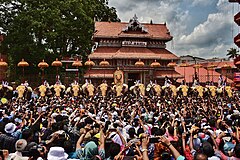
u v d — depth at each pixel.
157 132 11.40
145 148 7.88
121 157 8.65
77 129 12.52
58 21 63.41
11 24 65.06
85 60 71.25
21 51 64.12
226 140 10.54
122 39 73.31
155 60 71.75
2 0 64.25
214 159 8.23
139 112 18.75
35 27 61.97
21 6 66.44
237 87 62.62
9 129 11.38
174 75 73.06
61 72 70.12
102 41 73.00
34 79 67.12
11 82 66.38
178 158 7.56
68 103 28.08
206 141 9.37
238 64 58.97
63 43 69.31
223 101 35.78
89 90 51.22
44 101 31.92
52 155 8.45
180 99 37.25
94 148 8.88
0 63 56.00
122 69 70.19
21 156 8.60
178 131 11.74
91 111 19.89
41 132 12.91
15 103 28.67
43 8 64.75
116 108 22.44
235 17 58.31
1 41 66.19
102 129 10.89
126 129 13.50
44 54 63.84
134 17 74.06
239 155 8.79
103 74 69.44
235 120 15.09
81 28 68.69
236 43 59.16
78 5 68.19
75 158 9.02
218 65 101.12
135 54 71.69
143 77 71.56
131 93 54.59
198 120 14.95
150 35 74.06
